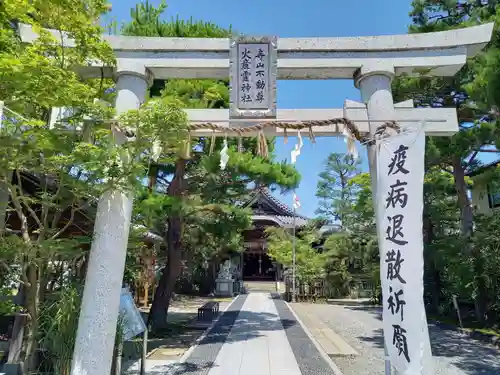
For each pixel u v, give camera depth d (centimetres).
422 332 360
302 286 2127
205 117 462
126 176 408
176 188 988
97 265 400
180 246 1087
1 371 569
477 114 952
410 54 472
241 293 2644
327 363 733
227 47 467
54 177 494
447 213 1437
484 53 711
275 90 455
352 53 474
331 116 471
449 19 1071
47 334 455
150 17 1004
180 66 464
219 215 1034
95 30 436
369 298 2120
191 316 1455
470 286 1078
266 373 664
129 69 458
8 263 508
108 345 390
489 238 998
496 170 1380
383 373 688
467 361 780
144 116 407
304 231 2706
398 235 387
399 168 396
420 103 1067
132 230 630
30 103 416
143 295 1650
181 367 693
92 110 419
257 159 918
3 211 452
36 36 460
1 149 369
